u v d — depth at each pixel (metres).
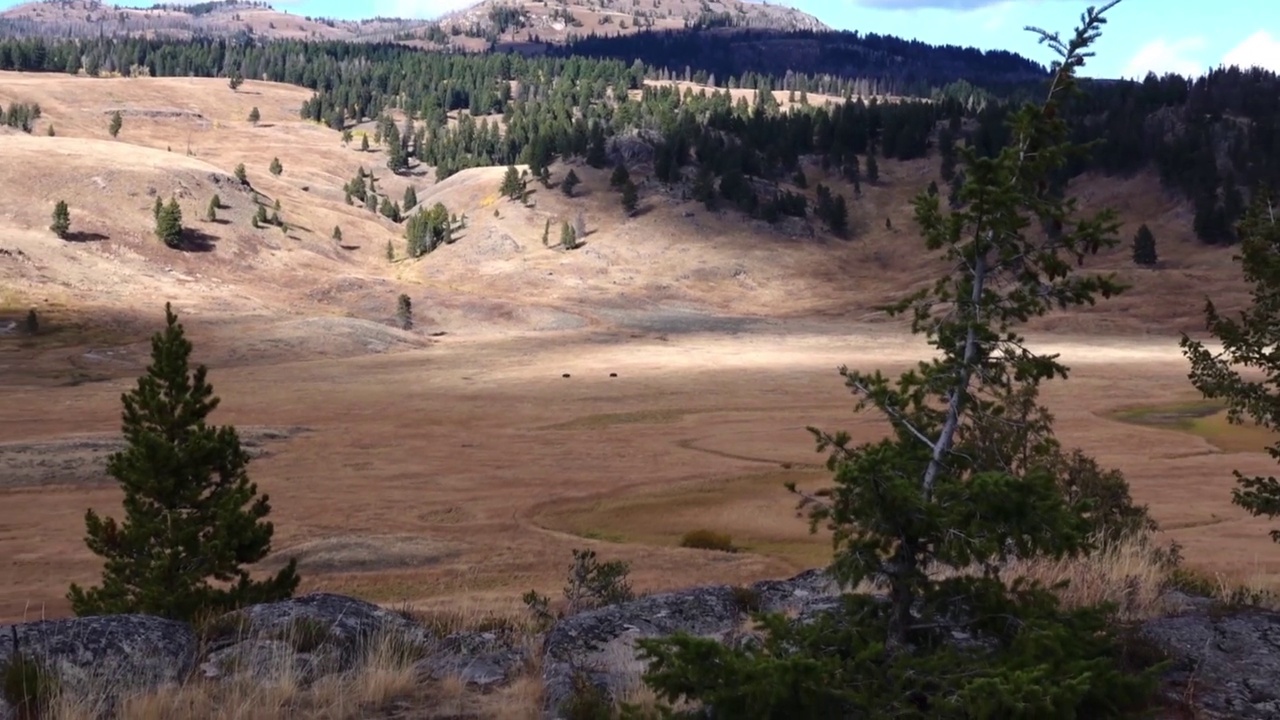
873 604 5.63
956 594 5.51
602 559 37.09
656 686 5.15
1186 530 39.25
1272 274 9.99
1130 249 198.12
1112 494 17.50
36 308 136.25
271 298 163.75
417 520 47.22
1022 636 5.19
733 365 122.69
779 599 9.15
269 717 6.35
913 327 5.98
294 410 91.31
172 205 173.88
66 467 58.16
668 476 59.03
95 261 159.50
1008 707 4.68
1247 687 6.17
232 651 7.62
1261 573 20.86
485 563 37.31
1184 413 87.62
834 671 4.96
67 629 7.40
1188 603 8.41
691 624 8.34
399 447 72.00
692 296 194.38
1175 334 150.38
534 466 63.66
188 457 19.38
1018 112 5.87
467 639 8.55
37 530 44.97
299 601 8.83
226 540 18.97
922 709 5.12
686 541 41.50
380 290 167.12
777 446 71.00
